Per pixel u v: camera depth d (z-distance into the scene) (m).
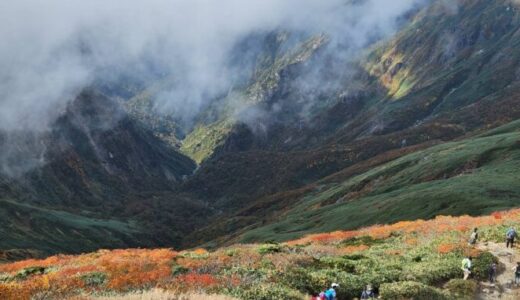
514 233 38.50
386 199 123.31
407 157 182.88
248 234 152.25
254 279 28.12
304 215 152.62
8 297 25.11
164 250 47.28
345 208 135.38
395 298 26.97
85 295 25.09
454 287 29.50
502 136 152.88
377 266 33.56
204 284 26.30
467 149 150.12
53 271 37.97
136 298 23.05
